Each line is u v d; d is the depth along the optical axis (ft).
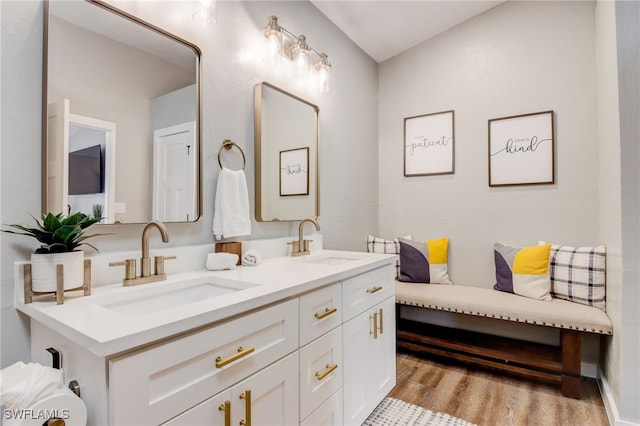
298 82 6.86
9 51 3.13
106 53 3.79
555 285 7.39
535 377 7.08
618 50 5.35
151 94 4.21
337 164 8.25
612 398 5.82
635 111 5.25
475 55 8.90
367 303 5.37
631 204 5.25
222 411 2.87
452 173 9.20
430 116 9.53
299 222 6.82
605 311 6.58
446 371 7.47
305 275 4.27
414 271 8.86
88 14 3.66
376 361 5.64
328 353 4.36
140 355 2.31
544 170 8.03
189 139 4.66
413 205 9.78
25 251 3.20
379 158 10.35
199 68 4.80
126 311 3.39
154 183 4.22
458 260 9.09
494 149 8.63
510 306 6.95
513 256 7.93
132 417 2.26
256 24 5.82
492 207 8.67
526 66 8.28
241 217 5.20
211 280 4.24
